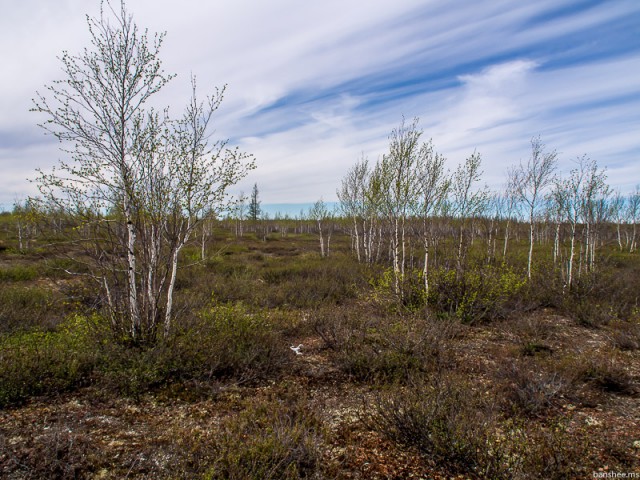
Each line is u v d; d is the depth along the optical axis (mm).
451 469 3287
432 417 3586
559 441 3246
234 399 4645
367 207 19000
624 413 4355
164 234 5914
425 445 3512
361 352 5766
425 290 9148
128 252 5566
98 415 4117
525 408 4301
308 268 16047
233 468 2986
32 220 5148
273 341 6219
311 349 6664
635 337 6938
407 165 9945
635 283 11969
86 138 5324
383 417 3996
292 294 11133
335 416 4289
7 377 4328
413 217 10609
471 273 9305
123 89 5512
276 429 3482
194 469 3139
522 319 8344
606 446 3609
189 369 5090
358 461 3404
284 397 4793
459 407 3693
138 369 4793
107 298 5719
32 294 9148
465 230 11055
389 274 9680
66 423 3904
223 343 5617
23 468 3121
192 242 6398
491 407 3830
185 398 4602
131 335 5570
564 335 7793
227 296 10703
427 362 5555
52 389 4586
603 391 4969
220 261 17609
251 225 43219
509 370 5133
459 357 6141
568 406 4492
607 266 13617
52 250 5688
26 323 7023
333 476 3170
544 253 19781
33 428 3766
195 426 3961
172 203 5762
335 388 5086
